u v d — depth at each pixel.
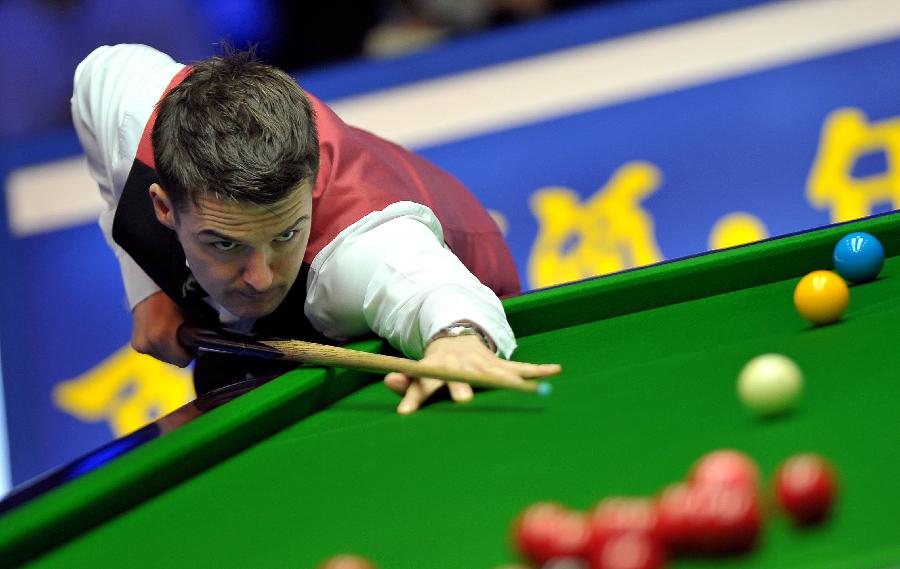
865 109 18.47
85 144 11.30
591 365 8.10
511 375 7.38
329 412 8.04
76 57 22.44
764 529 4.76
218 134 8.36
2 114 22.42
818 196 18.61
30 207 19.53
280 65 22.25
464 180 19.38
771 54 18.55
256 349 9.13
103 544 6.01
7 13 22.17
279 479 6.66
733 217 18.78
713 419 6.40
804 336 7.81
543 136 19.12
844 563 4.40
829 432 5.86
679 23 18.69
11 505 6.04
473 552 5.25
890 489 5.04
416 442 6.96
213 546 5.82
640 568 4.25
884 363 6.85
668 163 18.86
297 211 8.63
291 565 5.47
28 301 19.47
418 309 8.53
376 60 19.59
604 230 19.02
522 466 6.23
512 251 19.30
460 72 19.25
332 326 9.59
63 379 19.47
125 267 11.48
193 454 6.80
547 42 19.06
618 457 6.10
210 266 8.99
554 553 4.57
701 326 8.66
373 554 5.44
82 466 6.49
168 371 19.50
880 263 9.09
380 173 9.98
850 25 18.39
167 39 22.31
